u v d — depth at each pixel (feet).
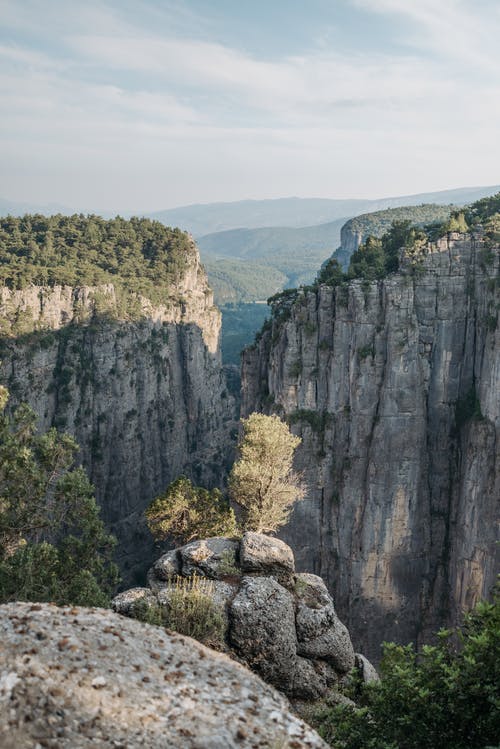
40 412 460.96
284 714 60.08
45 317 480.64
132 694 57.41
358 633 330.54
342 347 324.19
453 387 325.83
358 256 391.65
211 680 62.80
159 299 611.06
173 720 55.52
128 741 52.19
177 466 610.24
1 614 64.85
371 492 321.93
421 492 326.44
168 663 63.57
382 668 80.48
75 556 137.18
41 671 56.65
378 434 319.68
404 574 327.88
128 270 637.71
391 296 314.55
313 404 333.42
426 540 331.57
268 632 113.09
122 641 64.69
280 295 387.96
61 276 522.47
